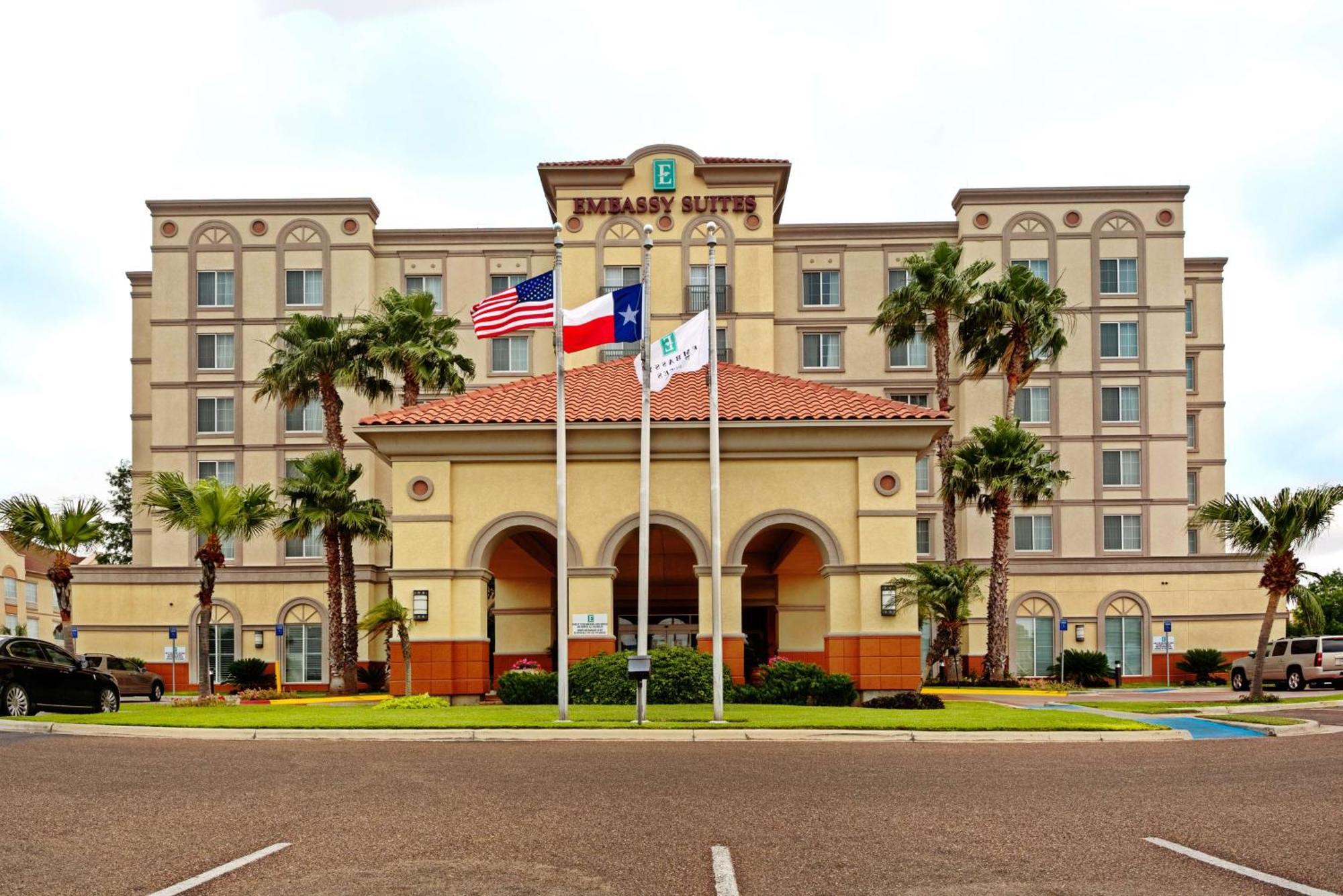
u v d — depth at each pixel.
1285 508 31.19
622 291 22.50
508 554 36.75
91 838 9.97
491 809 11.45
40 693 24.00
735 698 26.53
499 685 27.16
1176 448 56.31
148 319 59.53
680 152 55.69
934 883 8.38
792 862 9.06
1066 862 9.09
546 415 28.73
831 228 57.06
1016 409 56.53
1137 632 51.59
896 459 28.58
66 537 38.72
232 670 48.88
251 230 55.91
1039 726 20.16
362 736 19.19
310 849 9.52
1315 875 8.59
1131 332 56.81
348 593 41.84
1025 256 56.62
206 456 55.19
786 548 34.88
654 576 39.22
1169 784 13.43
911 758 16.20
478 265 56.59
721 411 28.72
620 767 14.84
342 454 42.00
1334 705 29.48
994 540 42.53
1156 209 57.03
